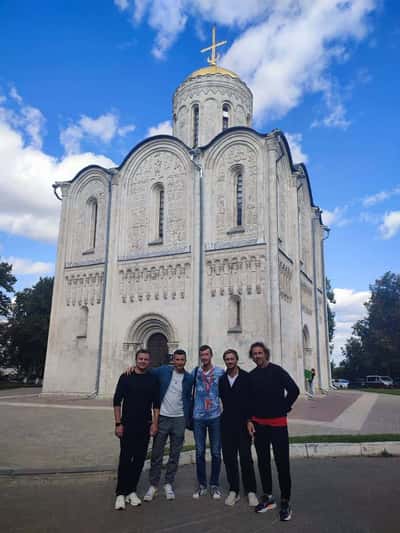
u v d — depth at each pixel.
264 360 7.61
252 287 24.64
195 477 9.07
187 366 24.91
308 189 35.50
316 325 33.91
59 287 31.09
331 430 13.66
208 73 34.00
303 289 31.55
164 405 7.95
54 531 6.00
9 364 55.16
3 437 12.82
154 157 29.77
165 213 28.42
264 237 25.06
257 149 26.61
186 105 34.19
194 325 25.23
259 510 6.82
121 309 28.09
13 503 7.23
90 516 6.63
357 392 36.53
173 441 7.84
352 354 69.38
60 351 29.78
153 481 7.64
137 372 7.79
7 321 54.50
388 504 7.11
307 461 10.34
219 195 27.20
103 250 29.97
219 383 7.88
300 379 26.69
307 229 35.09
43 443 11.90
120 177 30.39
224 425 7.59
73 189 32.78
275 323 23.50
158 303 26.89
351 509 6.90
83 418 17.22
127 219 29.80
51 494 7.75
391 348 58.50
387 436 11.65
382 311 61.28
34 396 29.25
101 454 10.52
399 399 28.34
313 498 7.48
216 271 25.75
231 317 24.86
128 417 7.43
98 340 28.25
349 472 9.23
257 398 7.35
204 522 6.40
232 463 7.43
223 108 34.31
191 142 33.59
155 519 6.52
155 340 27.39
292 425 14.83
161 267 27.33
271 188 25.58
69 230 32.06
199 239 26.45
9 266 48.16
